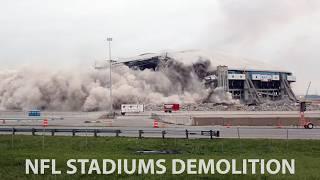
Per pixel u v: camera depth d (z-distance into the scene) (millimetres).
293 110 143500
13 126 75875
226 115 106438
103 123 84375
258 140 46656
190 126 74688
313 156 39156
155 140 48281
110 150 43562
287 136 48531
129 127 71312
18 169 32531
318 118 80812
